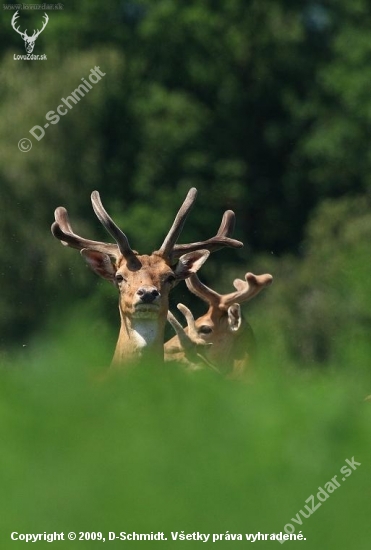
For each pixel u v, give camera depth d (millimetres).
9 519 13734
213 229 58812
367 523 14242
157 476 14773
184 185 58406
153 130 58406
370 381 24984
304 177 62656
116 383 18500
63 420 16391
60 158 51219
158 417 16641
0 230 48000
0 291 45656
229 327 23984
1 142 50625
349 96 61781
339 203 55125
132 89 59594
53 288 46031
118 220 54938
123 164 57812
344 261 50375
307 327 47562
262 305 50219
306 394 18500
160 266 21078
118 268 21266
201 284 24141
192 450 15539
